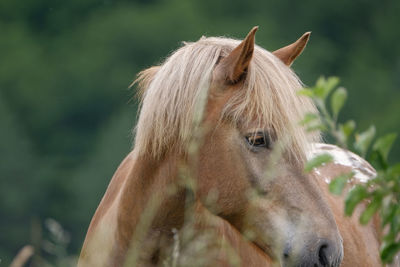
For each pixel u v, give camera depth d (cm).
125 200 850
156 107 814
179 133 803
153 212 828
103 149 4481
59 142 5497
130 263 840
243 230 796
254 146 777
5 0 7119
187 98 800
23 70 5916
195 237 830
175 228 832
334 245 756
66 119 5700
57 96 5697
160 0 7081
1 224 4444
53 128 5662
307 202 764
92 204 4216
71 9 7162
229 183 784
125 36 5906
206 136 791
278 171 768
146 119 821
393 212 630
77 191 4284
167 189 820
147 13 6312
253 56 812
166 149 814
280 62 823
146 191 834
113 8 7000
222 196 789
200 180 798
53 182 4716
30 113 5700
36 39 6700
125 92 5712
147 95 832
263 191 772
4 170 4638
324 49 5816
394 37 6322
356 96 5291
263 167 773
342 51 6175
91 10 7194
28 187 4628
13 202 4519
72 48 6325
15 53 6103
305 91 660
